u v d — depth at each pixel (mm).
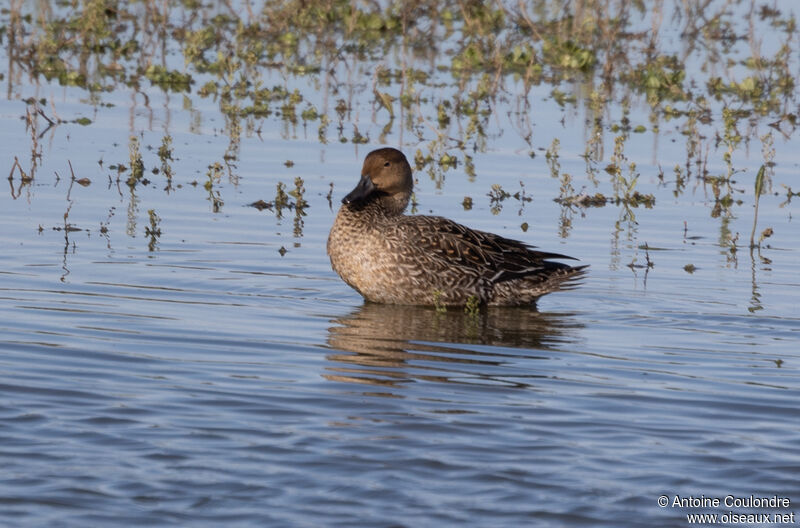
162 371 12953
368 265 16641
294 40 33469
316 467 10477
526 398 12531
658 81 30391
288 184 22250
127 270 17203
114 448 10734
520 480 10312
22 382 12320
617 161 23906
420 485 10180
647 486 10297
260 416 11672
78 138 24453
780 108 29031
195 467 10391
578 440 11281
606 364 13953
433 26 34438
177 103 27734
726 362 14109
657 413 12133
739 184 23359
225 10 36000
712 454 11000
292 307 16156
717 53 33688
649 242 19828
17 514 9445
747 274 18188
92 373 12758
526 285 17016
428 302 16797
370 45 34000
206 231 19453
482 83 28891
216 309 15711
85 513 9516
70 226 19156
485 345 14727
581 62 32438
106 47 32188
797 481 10453
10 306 15180
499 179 23281
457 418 11797
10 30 30969
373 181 17891
